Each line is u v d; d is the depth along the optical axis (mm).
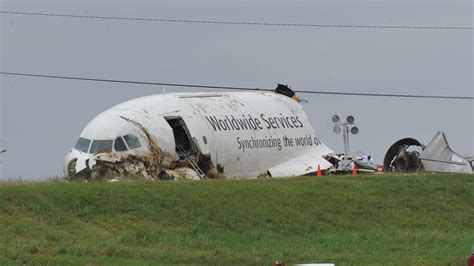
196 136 178500
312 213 136625
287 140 196875
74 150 171875
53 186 133375
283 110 199750
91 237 117750
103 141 169875
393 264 105188
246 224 129125
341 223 134625
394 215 141250
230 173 184500
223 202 135250
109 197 131125
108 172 168500
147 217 127125
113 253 108125
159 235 120438
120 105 178500
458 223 141875
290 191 144625
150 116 175000
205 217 129375
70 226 121000
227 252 112250
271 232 127188
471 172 194625
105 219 124625
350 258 109125
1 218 119750
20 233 115625
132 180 150875
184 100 183125
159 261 105938
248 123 189375
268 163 192250
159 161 172750
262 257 109625
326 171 198000
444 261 107375
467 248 116625
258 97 198875
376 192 150750
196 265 103875
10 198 125438
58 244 111562
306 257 109500
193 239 119750
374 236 125688
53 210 124562
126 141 170500
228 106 188875
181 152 178250
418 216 142625
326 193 146250
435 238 124875
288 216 133750
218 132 182250
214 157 180625
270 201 138750
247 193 140750
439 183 159375
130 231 121750
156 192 135500
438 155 198250
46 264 100750
